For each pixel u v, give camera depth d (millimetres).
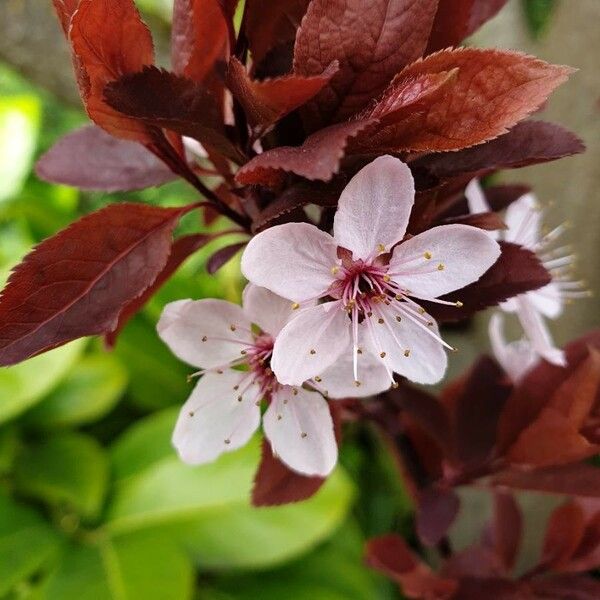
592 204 222
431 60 107
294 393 132
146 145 127
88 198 421
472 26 142
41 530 250
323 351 122
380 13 109
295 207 113
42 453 271
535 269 125
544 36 248
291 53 124
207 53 127
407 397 149
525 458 148
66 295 116
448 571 175
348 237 117
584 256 226
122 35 114
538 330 143
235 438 134
